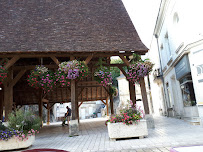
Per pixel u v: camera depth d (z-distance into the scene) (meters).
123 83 25.66
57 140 6.11
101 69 7.46
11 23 8.54
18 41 7.58
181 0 7.79
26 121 5.16
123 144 4.60
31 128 5.12
